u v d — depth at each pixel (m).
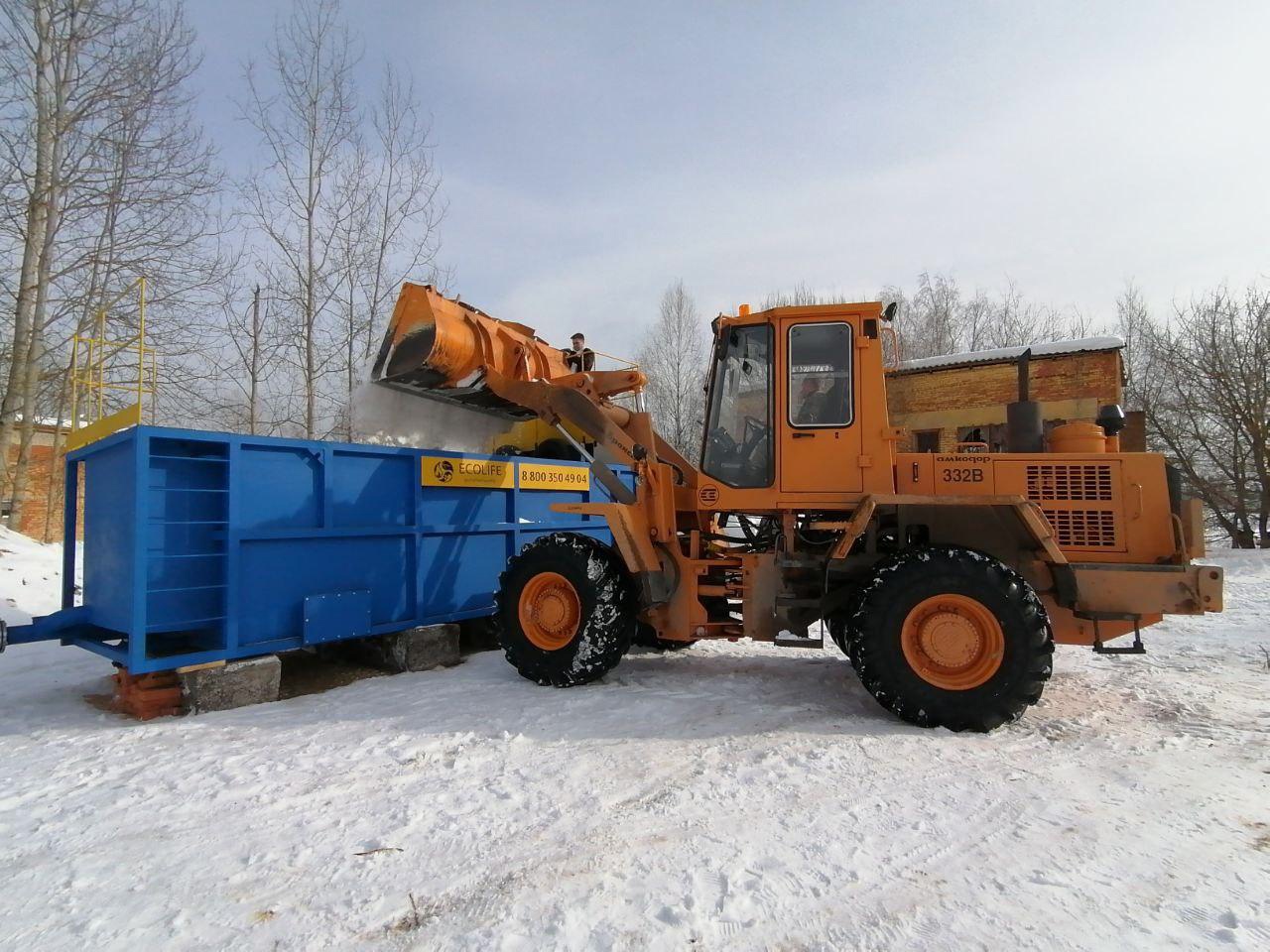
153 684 4.49
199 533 4.66
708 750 3.62
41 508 16.89
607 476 5.31
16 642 4.55
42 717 4.47
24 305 12.51
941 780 3.19
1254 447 15.66
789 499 4.55
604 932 2.09
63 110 13.10
